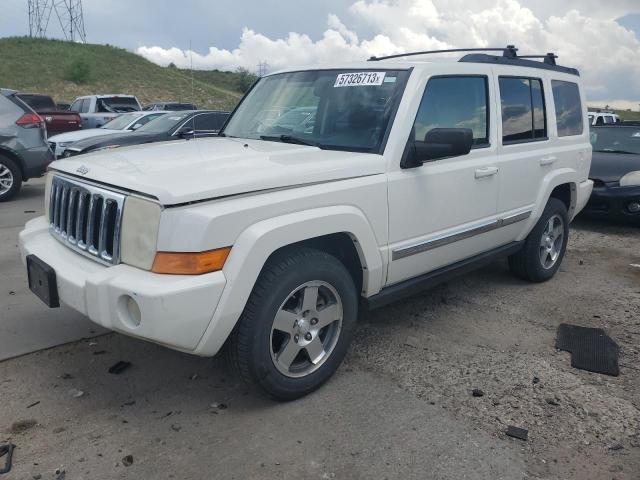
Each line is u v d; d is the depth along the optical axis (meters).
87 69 44.41
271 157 3.35
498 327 4.47
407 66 3.88
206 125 10.92
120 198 2.87
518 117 4.82
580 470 2.76
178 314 2.67
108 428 3.01
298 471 2.70
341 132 3.83
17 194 9.74
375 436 2.98
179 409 3.21
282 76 4.61
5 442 2.86
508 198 4.67
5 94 9.25
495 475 2.70
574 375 3.69
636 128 9.24
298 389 3.26
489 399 3.37
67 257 3.22
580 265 6.29
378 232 3.51
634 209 7.76
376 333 4.29
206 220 2.70
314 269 3.18
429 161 3.88
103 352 3.87
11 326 4.23
